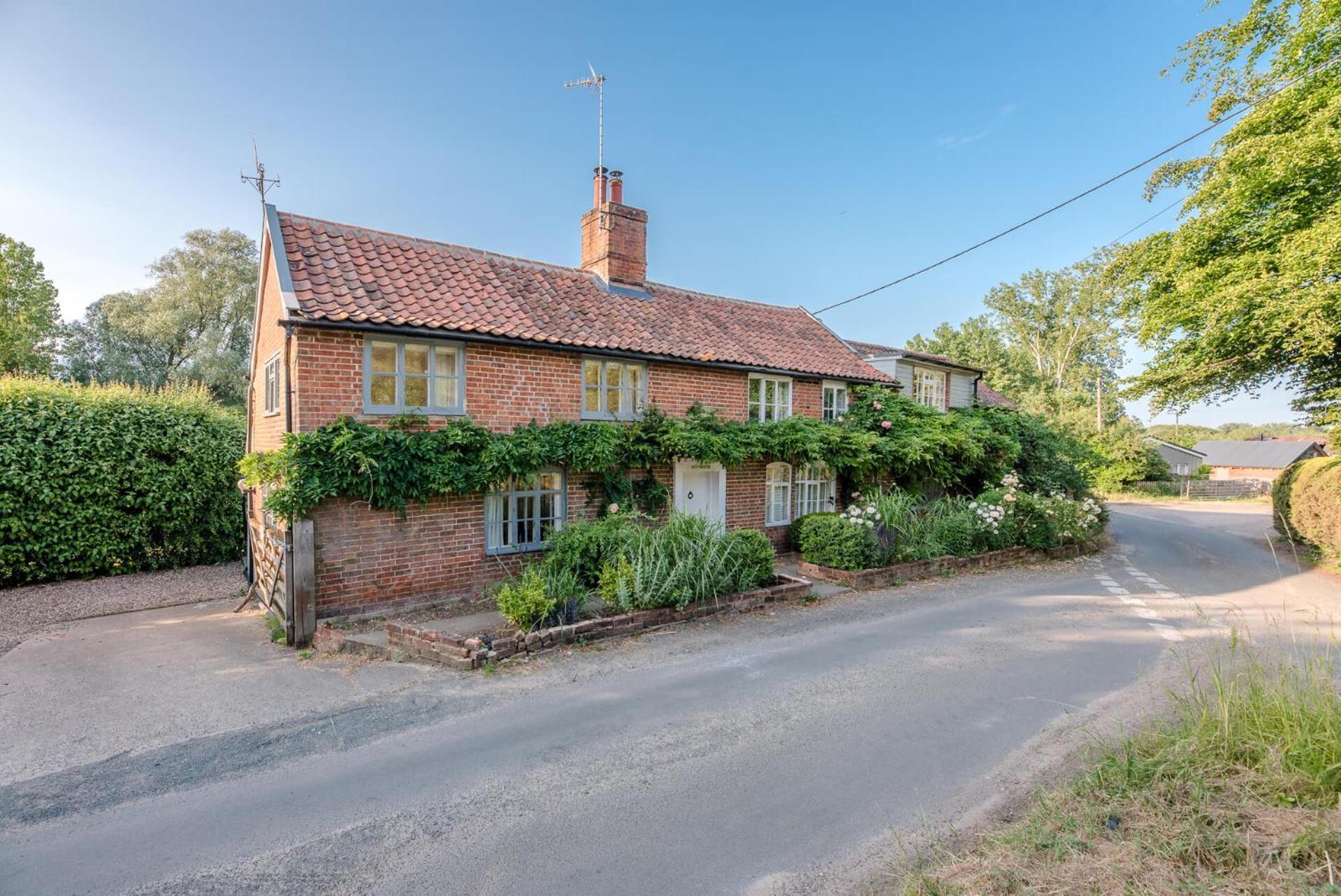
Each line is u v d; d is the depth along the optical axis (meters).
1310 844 2.97
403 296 9.92
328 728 5.50
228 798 4.34
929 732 5.21
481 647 6.97
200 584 12.02
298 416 8.50
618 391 11.82
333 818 4.06
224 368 32.59
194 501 13.34
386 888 3.36
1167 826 3.29
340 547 8.67
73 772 4.77
